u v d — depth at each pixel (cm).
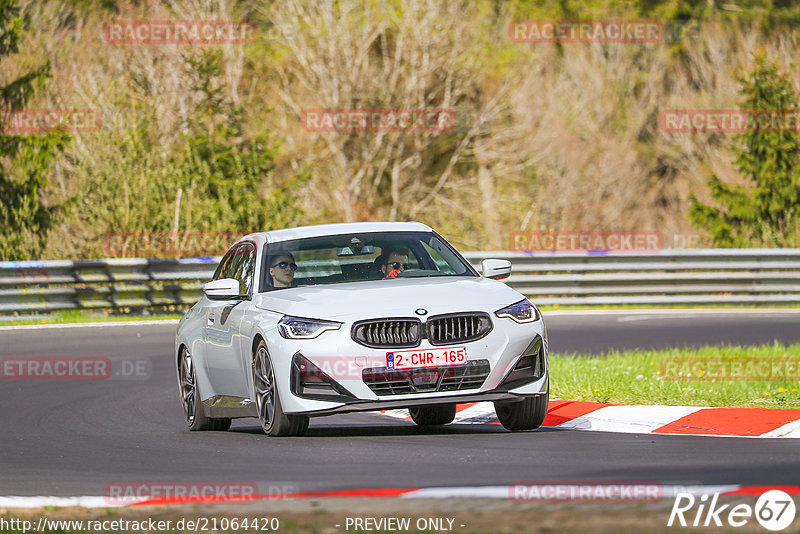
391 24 16438
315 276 3534
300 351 3159
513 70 17050
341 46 15975
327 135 15738
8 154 11119
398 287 3331
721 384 4141
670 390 4047
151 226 9675
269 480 2592
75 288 8000
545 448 2983
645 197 17512
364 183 16038
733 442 3062
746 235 11581
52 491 2620
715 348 5506
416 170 16100
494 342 3181
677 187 17675
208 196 10494
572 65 17988
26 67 13250
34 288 7844
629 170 17225
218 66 13262
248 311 3456
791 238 10794
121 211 9606
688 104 18212
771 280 8788
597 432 3381
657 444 3041
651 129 18212
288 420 3238
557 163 16800
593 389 4128
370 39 15950
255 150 12244
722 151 17388
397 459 2847
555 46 18362
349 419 4112
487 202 14488
